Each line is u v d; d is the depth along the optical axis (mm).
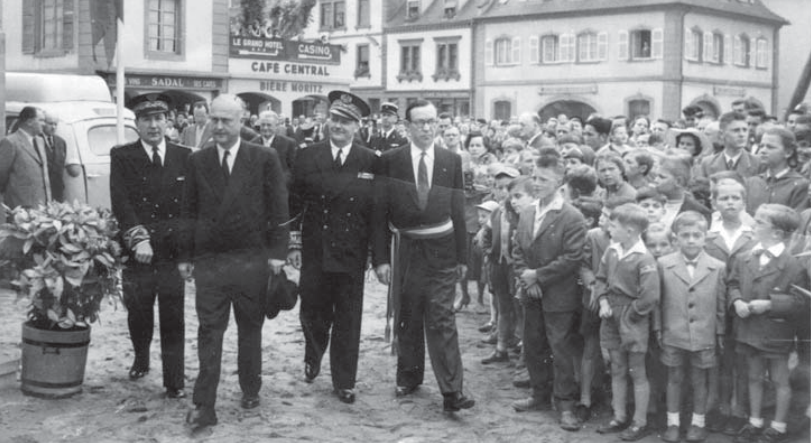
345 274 5445
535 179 5348
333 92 5410
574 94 32656
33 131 8406
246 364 5289
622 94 29812
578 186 6133
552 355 5391
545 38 34062
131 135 10586
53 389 5363
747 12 13469
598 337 5281
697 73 24219
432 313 5270
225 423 5062
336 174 5375
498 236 6504
